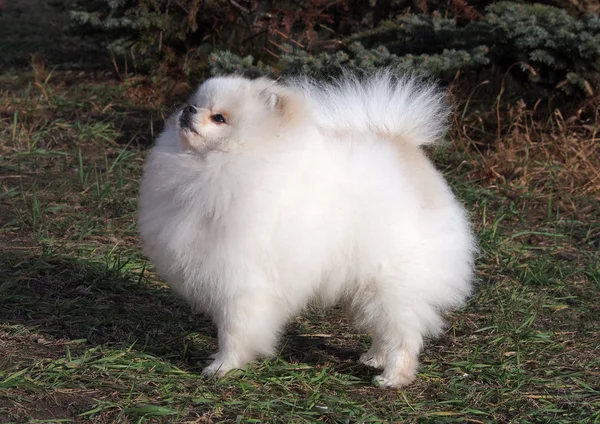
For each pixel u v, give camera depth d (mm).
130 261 2373
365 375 2100
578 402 2049
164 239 1996
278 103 1995
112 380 2016
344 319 2268
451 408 2027
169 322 2193
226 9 3555
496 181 2852
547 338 2215
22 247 2391
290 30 3410
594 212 2721
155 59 3715
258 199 1968
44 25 4941
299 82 2430
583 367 2141
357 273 2025
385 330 2055
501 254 2512
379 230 2008
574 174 2859
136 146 3062
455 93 3232
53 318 2168
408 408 2020
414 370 2074
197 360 2098
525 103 3271
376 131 2104
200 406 1981
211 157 1976
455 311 2301
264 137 1977
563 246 2570
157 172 2008
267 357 2082
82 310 2201
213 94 1990
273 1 3381
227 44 3643
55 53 4367
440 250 2045
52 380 2004
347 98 2117
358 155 2023
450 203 2082
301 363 2111
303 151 1988
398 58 2762
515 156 2975
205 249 1979
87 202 2605
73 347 2094
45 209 2537
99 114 3398
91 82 3891
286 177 1975
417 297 2035
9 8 5230
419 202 2037
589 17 2928
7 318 2156
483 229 2584
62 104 3428
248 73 2973
